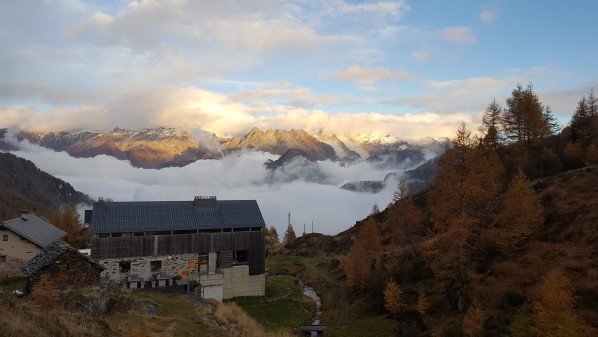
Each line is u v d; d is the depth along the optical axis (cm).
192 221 5719
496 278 4103
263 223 6012
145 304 3541
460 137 4428
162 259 5484
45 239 6216
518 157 6788
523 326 3030
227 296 5794
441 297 4472
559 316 2811
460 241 4234
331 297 6391
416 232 6506
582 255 3831
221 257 5788
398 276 5450
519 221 4472
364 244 6688
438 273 4559
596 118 7231
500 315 3578
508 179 6341
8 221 6209
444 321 4081
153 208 5741
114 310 3059
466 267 4516
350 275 6112
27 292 3722
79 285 3650
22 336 1808
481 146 6862
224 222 5841
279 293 6369
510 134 7581
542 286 3400
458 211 4347
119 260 5306
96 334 2291
